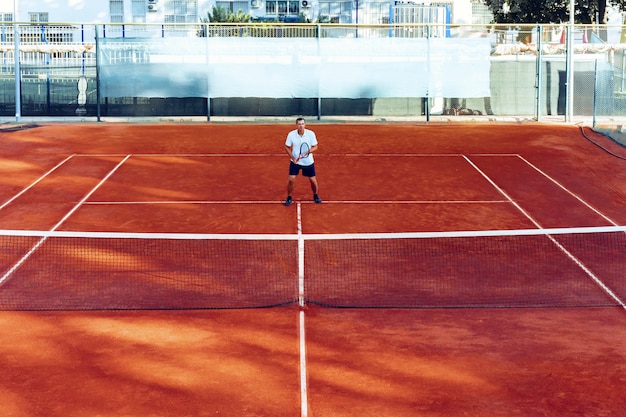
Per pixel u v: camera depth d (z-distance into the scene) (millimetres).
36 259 15234
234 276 14344
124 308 12594
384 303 12984
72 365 10273
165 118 30266
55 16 48188
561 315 12477
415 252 15898
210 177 21672
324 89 29719
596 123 28562
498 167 22891
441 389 9609
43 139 25891
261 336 11406
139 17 49094
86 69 31672
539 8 43062
